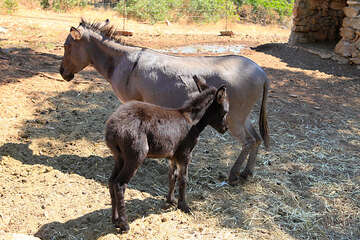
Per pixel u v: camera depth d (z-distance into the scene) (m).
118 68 5.57
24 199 4.53
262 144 6.76
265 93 5.39
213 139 6.79
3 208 4.32
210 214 4.64
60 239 3.94
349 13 12.00
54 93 8.13
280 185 5.43
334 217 4.77
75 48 5.85
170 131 4.19
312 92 9.70
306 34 14.40
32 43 11.84
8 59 9.70
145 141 3.99
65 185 4.93
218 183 5.40
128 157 3.96
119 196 4.00
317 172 5.89
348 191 5.37
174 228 4.27
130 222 4.31
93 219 4.30
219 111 4.57
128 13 18.83
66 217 4.30
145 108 4.14
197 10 20.67
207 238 4.12
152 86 5.25
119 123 3.92
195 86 5.12
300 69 11.65
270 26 22.67
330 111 8.49
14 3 16.20
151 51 5.55
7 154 5.60
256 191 5.25
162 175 5.52
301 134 7.27
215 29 19.77
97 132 6.65
